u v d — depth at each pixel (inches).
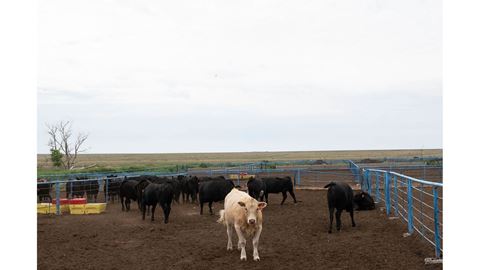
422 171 1348.4
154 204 612.4
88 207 716.0
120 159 4842.5
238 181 1161.4
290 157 4660.4
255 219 346.3
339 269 327.0
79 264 370.6
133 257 390.9
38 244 456.1
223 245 428.8
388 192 591.5
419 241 399.5
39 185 845.8
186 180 853.2
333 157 4148.6
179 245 435.2
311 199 844.6
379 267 326.6
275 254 381.4
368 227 496.4
